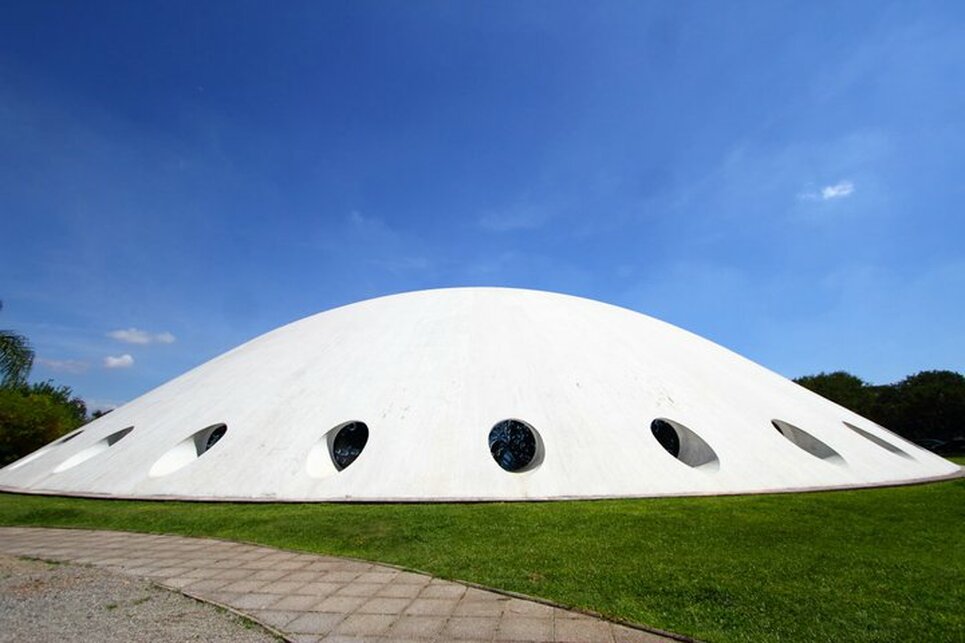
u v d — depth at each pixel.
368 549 7.61
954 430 40.34
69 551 7.78
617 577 6.10
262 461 11.23
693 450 12.06
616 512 9.05
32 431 23.03
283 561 7.15
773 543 7.45
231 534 8.51
